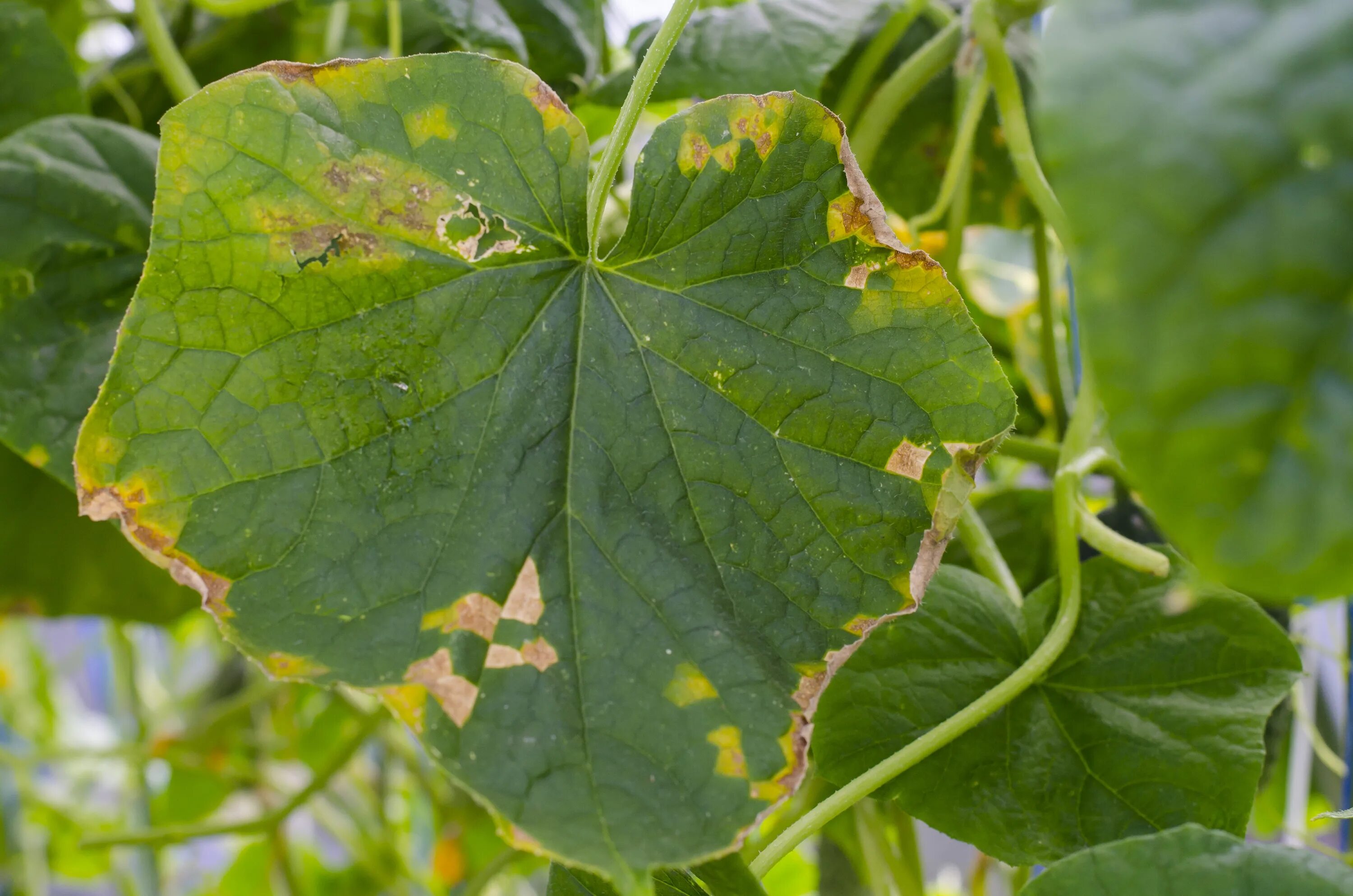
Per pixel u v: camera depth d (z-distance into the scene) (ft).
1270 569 1.13
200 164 1.35
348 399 1.37
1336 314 1.13
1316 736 2.14
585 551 1.38
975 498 2.22
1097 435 1.96
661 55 1.41
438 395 1.39
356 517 1.36
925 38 2.12
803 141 1.42
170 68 1.96
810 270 1.44
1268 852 1.38
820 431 1.43
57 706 4.05
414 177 1.39
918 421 1.43
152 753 3.05
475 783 1.28
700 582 1.39
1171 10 1.16
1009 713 1.64
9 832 3.44
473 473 1.38
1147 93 1.15
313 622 1.33
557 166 1.42
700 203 1.43
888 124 1.94
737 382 1.44
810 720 1.35
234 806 4.17
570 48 1.89
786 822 2.01
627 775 1.30
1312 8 1.14
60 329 1.77
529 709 1.32
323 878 3.87
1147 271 1.14
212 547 1.33
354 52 2.63
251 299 1.36
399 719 1.30
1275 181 1.13
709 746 1.32
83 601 2.17
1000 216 2.33
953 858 3.21
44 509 2.11
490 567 1.36
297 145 1.36
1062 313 2.38
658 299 1.45
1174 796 1.58
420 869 3.73
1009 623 1.70
